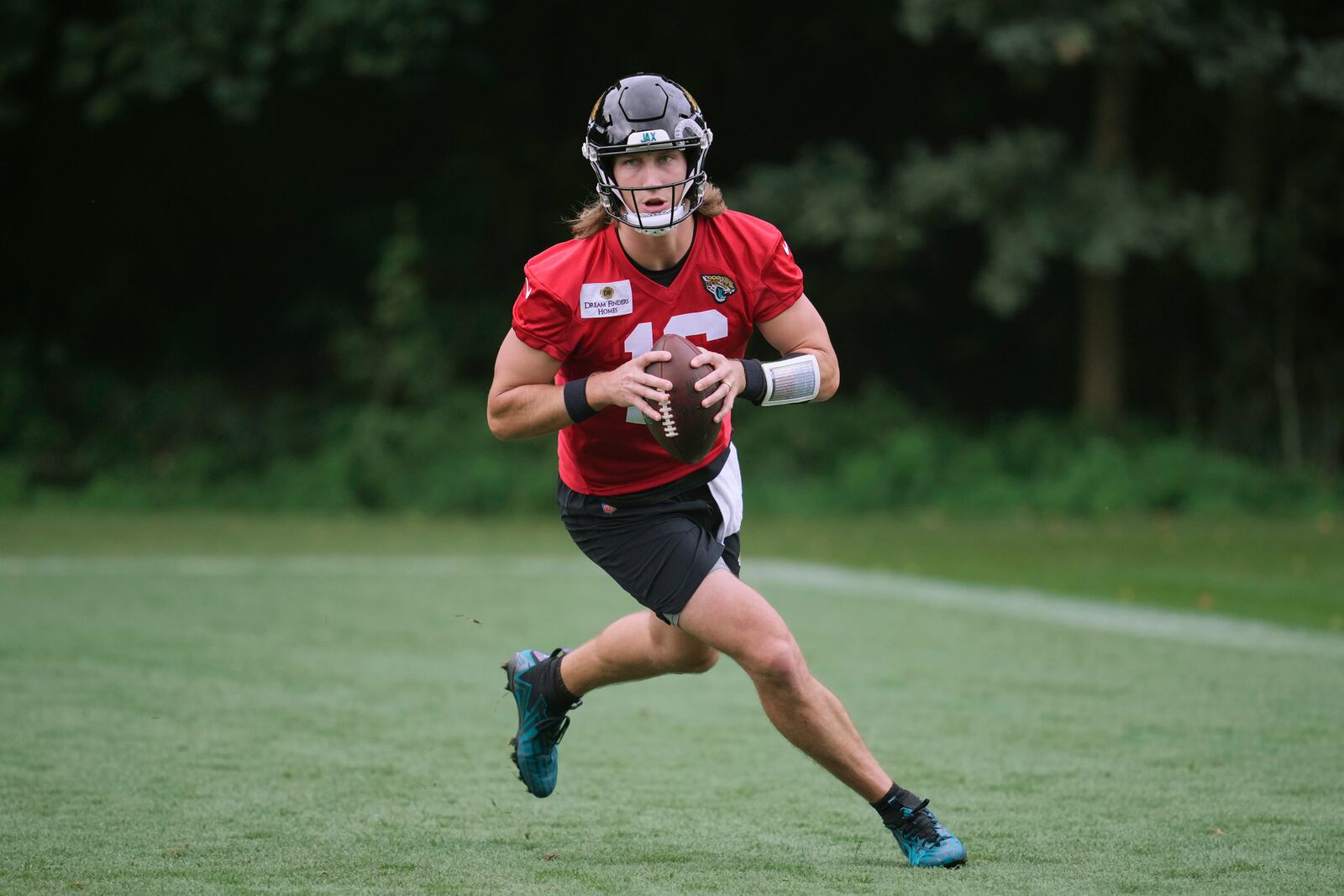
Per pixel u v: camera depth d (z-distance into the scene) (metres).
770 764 20.83
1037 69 70.69
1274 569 47.88
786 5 83.06
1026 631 34.28
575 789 19.30
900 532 61.16
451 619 35.44
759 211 75.12
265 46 70.38
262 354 87.75
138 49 72.00
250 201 87.00
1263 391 79.12
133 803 18.06
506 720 23.75
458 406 72.88
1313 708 25.11
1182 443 73.38
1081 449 74.81
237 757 20.80
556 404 14.99
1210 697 26.09
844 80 85.44
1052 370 86.38
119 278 86.06
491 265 85.06
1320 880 14.88
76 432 77.25
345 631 33.25
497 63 82.81
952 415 84.00
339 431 75.50
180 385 79.31
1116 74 73.50
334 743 21.89
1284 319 79.31
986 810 18.09
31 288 85.31
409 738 22.33
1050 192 72.00
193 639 31.77
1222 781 19.69
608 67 84.81
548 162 83.81
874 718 24.19
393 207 84.38
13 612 35.38
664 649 16.61
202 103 82.94
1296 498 71.56
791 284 15.68
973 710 24.92
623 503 16.11
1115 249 70.06
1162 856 15.85
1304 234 78.81
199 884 14.50
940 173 71.94
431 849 16.06
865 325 86.06
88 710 23.98
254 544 54.50
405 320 72.88
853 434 76.06
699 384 14.74
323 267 87.62
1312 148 79.56
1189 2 70.62
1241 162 77.94
